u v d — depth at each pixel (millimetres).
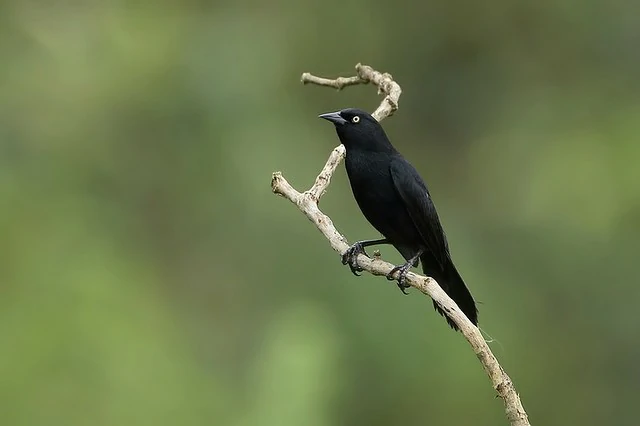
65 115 15531
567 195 17094
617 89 19047
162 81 16016
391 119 18719
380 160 7871
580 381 15500
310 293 14078
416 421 13398
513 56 19172
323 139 16781
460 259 15805
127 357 12344
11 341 12141
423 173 18562
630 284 16234
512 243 16828
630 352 15844
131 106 15781
